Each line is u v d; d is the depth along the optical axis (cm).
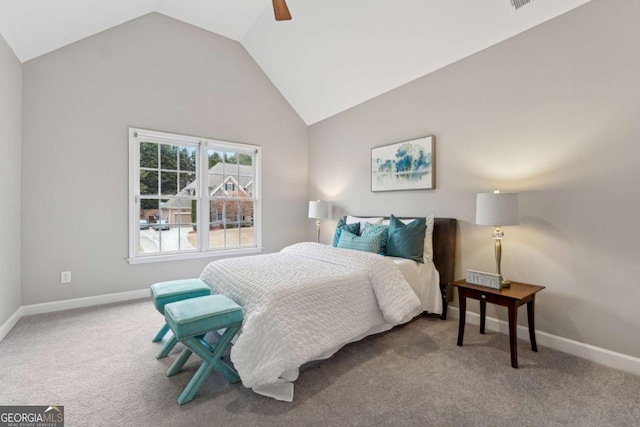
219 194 432
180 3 355
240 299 208
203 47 406
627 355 210
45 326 276
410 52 317
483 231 289
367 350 237
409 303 243
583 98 227
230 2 352
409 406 171
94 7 288
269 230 476
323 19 332
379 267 251
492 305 281
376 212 396
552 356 229
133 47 355
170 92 381
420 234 304
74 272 326
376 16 299
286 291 196
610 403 174
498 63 276
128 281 357
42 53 304
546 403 173
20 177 294
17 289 289
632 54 206
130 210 355
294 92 465
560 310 240
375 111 395
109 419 158
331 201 468
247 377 172
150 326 279
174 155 392
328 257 285
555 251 243
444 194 320
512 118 267
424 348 241
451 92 312
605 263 220
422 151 336
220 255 427
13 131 275
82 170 328
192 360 221
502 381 195
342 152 446
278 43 399
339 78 396
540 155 251
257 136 459
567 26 234
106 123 340
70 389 184
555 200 243
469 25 269
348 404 172
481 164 290
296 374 186
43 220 309
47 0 241
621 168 212
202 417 161
